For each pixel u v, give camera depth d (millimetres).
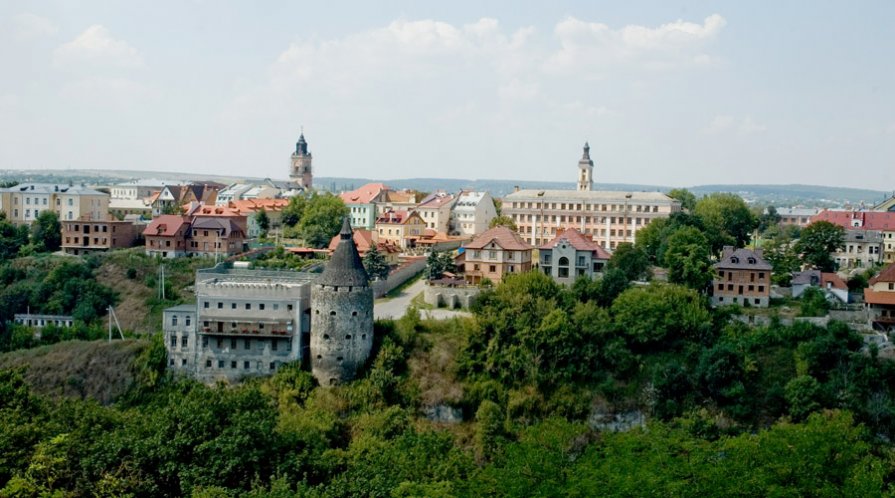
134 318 195875
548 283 167750
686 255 177875
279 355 156375
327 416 139625
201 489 99000
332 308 151625
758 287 173250
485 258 190250
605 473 108812
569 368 153000
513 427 144500
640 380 153875
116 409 144125
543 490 105438
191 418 112938
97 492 100688
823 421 126500
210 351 157625
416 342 157750
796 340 156625
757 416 145125
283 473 110312
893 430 139500
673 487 102812
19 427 110188
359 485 103000
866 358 148000
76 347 167250
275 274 173625
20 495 95562
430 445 124562
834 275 183750
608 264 190500
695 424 140750
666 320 159125
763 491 102875
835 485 106000
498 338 154500
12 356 167750
